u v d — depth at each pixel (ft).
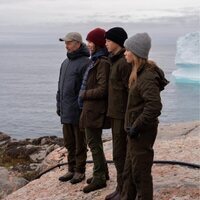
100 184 25.53
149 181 19.67
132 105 19.42
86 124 24.21
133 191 21.01
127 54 19.36
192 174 26.43
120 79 22.02
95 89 23.53
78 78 26.05
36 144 68.95
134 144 19.40
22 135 218.18
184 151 32.04
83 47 26.32
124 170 21.06
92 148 24.88
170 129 43.34
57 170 33.17
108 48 22.26
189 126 43.62
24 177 43.45
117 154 22.61
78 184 27.50
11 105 350.23
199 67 269.85
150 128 19.13
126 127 19.74
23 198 28.89
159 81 19.02
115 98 22.18
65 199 25.99
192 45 267.80
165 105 286.66
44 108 323.98
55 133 219.41
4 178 39.22
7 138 80.23
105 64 23.47
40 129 233.35
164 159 30.37
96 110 23.89
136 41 18.90
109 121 24.20
